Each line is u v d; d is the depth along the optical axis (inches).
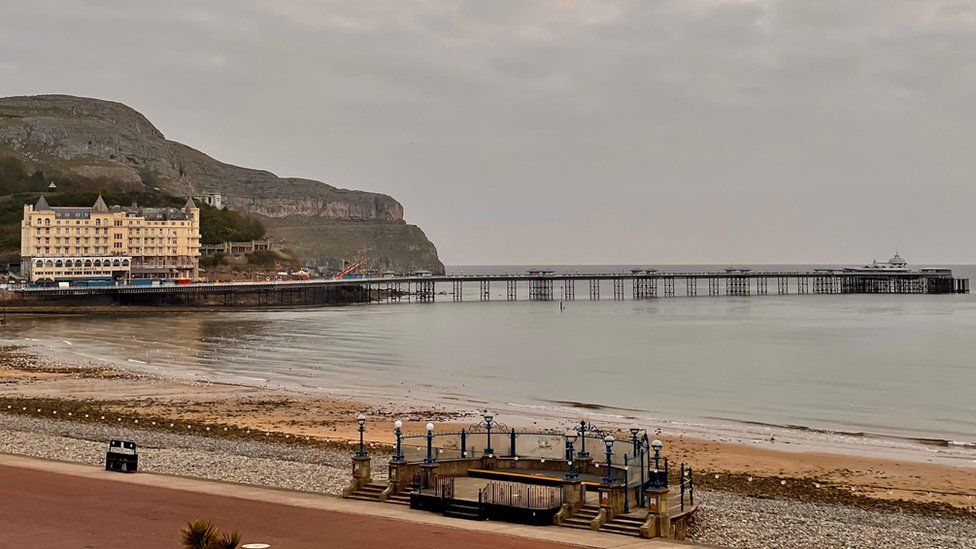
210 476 2154.3
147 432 2896.2
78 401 3602.4
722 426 3299.7
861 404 3868.1
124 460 2154.3
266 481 2106.3
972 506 2103.8
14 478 2027.6
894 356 5723.4
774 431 3196.4
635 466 1739.7
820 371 5007.4
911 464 2615.7
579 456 1961.1
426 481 1861.5
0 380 4261.8
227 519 1663.4
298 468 2279.8
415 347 6353.3
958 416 3560.5
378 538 1535.4
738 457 2694.4
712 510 1941.4
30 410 3304.6
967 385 4443.9
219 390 4065.0
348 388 4274.1
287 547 1465.3
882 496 2194.9
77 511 1705.2
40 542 1477.6
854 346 6338.6
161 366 5027.1
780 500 2110.0
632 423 3344.0
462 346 6422.2
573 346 6451.8
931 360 5506.9
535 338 7091.5
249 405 3627.0
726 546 1636.3
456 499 1740.9
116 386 4133.9
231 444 2704.2
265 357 5590.6
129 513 1696.6
